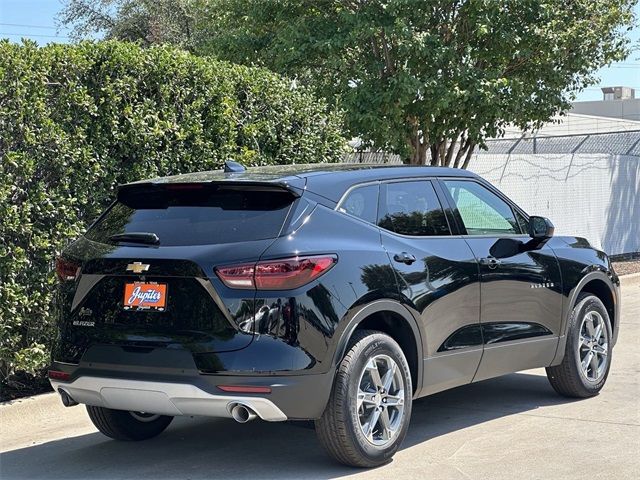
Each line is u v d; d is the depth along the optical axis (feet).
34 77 24.79
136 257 18.08
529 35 46.32
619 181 65.10
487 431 21.95
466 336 21.17
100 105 26.53
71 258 19.29
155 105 27.94
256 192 18.63
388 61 46.57
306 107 33.17
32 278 25.11
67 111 25.68
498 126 50.11
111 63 26.73
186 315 17.48
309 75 50.21
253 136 30.81
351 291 18.17
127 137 27.09
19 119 24.30
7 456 21.02
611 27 50.08
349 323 18.08
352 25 45.16
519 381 27.86
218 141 29.89
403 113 46.96
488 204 23.32
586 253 25.58
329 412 18.06
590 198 62.59
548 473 18.44
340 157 34.47
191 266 17.46
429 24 47.19
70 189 25.89
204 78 29.32
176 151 28.40
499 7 45.16
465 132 54.90
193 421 23.95
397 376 19.30
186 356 17.30
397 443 19.35
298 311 17.29
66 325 18.99
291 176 19.04
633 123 116.06
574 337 24.58
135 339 17.84
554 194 59.72
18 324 24.66
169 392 17.40
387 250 19.51
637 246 67.41
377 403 18.88
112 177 26.84
